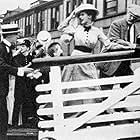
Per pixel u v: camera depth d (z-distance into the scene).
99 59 3.90
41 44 4.92
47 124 3.93
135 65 4.52
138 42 4.69
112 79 3.96
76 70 4.39
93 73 4.43
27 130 4.37
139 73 3.94
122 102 3.94
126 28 4.75
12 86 4.54
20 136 4.22
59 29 4.91
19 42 4.86
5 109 4.25
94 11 4.68
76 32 4.66
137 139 4.01
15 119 4.56
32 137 4.18
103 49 4.60
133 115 3.93
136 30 4.75
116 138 3.92
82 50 4.56
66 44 4.76
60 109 3.92
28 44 4.89
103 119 3.93
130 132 3.92
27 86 4.61
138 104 3.94
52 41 4.94
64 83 3.94
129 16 4.75
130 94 3.98
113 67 4.54
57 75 3.94
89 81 3.96
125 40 4.74
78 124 3.92
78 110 3.93
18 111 4.57
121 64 4.53
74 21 4.76
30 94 4.61
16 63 4.61
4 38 4.62
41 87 3.95
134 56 3.88
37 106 4.59
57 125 3.92
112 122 4.12
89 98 3.94
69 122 3.92
